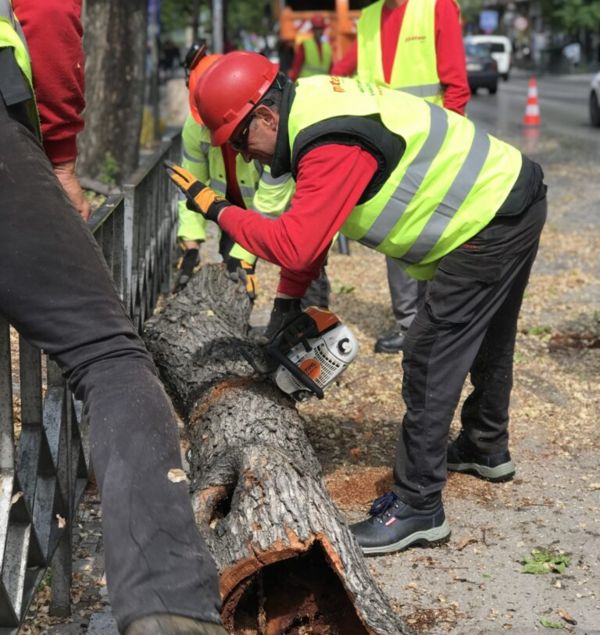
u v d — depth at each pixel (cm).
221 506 309
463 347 326
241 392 343
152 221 571
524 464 409
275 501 266
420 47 508
